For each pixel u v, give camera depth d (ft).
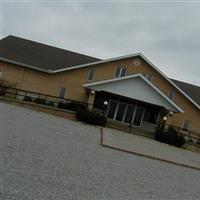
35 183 28.09
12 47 115.24
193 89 131.03
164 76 111.55
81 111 89.71
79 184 30.66
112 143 63.52
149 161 54.75
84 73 110.42
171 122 110.42
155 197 32.07
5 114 68.18
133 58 112.06
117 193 30.53
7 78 108.06
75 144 53.16
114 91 98.78
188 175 49.65
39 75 109.19
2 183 26.37
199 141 100.53
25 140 46.39
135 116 110.73
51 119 79.20
